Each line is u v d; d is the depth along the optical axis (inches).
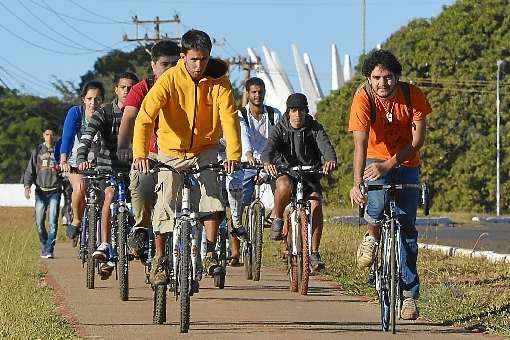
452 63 3880.4
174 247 713.0
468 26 3882.9
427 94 3855.8
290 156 944.3
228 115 704.4
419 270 1071.6
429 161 3794.3
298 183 926.4
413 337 697.6
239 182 1064.8
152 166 691.4
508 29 3841.0
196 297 912.3
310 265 928.9
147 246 799.1
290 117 936.9
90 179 946.7
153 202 789.2
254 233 1042.1
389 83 709.3
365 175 714.2
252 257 1042.7
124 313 807.1
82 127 1045.2
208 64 710.5
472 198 3764.8
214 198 714.8
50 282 1021.2
